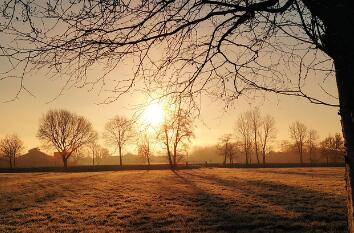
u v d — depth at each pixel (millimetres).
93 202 29062
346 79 4379
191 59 5590
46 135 109625
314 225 19016
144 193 33875
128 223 20906
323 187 35688
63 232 19156
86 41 4688
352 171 4539
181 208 24969
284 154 158750
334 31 4305
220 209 24172
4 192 38375
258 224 19656
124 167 105688
